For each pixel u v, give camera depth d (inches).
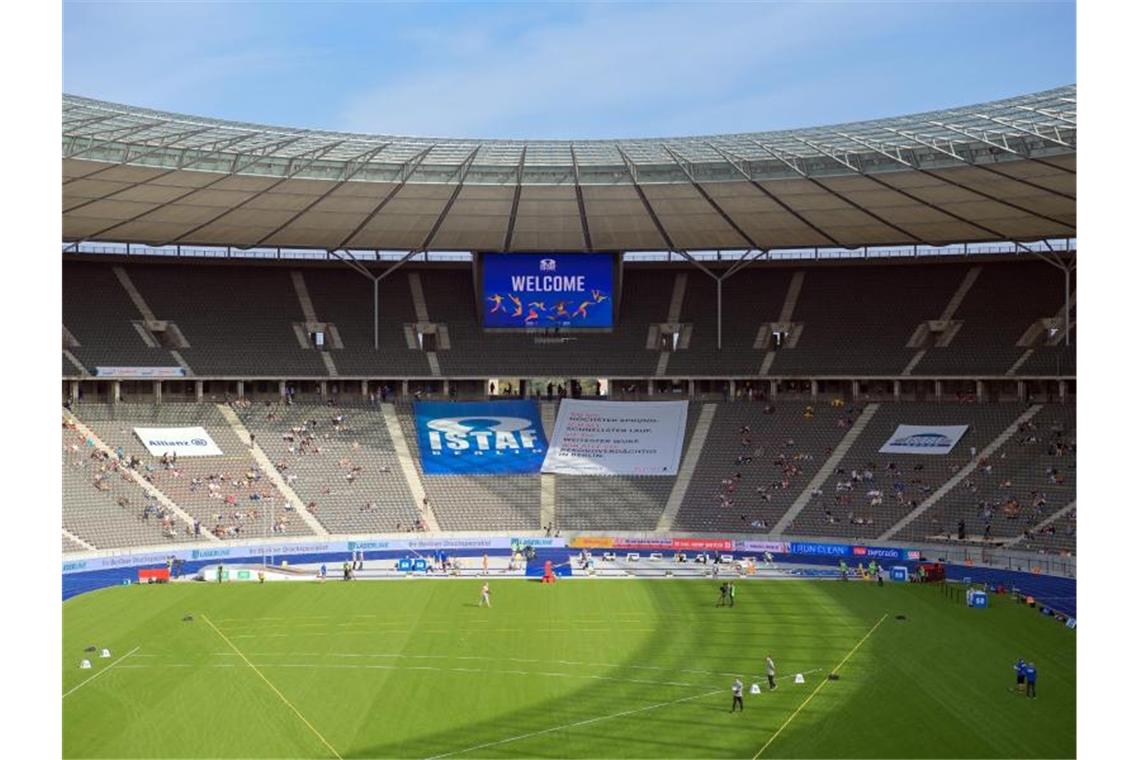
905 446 3631.9
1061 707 1727.4
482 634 2236.7
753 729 1627.7
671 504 3545.8
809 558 3201.3
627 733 1612.9
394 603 2551.7
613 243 4005.9
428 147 3014.3
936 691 1817.2
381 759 1508.4
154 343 3848.4
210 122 2765.7
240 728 1641.2
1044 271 4077.3
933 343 3934.5
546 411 3981.3
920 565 2856.8
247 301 4138.8
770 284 4320.9
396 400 4020.7
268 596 2630.4
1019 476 3361.2
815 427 3816.4
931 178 2952.8
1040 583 2785.4
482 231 3799.2
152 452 3494.1
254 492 3442.4
